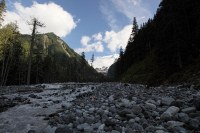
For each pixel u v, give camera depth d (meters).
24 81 69.19
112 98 13.45
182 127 7.31
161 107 10.16
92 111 10.48
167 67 35.53
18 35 54.78
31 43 40.44
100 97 15.27
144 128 7.62
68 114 10.14
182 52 33.53
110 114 9.51
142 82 45.91
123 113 9.11
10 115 11.09
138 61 72.31
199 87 18.70
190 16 36.69
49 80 88.19
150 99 12.19
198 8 34.91
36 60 70.81
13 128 8.82
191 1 37.22
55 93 20.97
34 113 11.41
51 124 8.91
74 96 17.95
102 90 19.98
